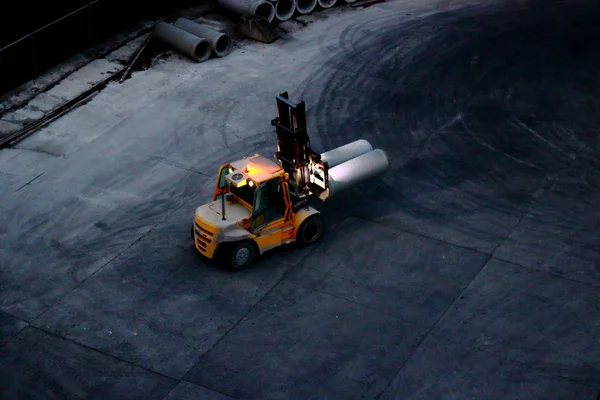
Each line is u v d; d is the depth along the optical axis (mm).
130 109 31094
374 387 20203
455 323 21984
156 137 29609
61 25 33438
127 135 29672
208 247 23297
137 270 23797
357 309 22469
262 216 23312
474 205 26422
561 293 22969
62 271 23766
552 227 25469
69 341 21531
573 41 35781
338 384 20281
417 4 39094
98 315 22312
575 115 31016
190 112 30984
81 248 24609
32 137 29422
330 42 35812
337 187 24922
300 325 21969
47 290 23109
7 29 32031
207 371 20672
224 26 36188
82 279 23484
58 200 26500
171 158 28531
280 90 32406
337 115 31016
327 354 21109
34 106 30938
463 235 25125
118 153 28750
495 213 26078
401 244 24750
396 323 22031
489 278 23484
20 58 32031
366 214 25984
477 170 28047
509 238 25016
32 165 28062
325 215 25922
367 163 25578
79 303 22688
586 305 22562
